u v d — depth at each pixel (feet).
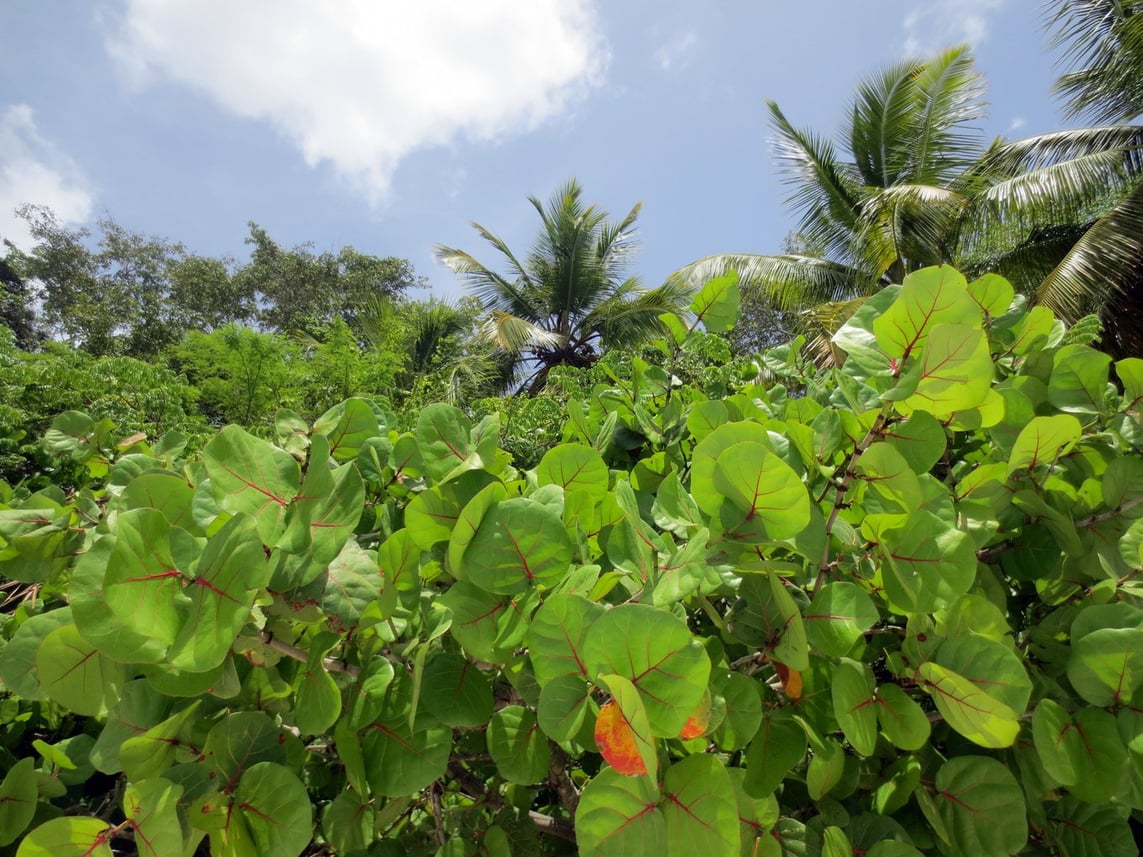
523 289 66.23
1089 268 29.91
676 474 3.74
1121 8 32.48
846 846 3.04
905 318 3.24
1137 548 3.69
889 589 3.30
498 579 3.04
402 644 3.33
